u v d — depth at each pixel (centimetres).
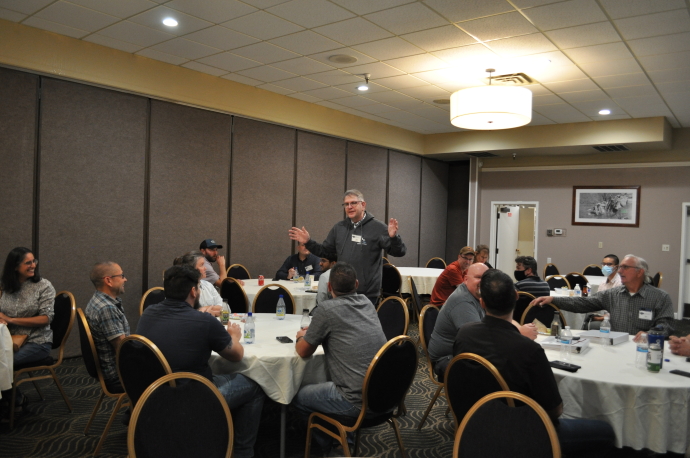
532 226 1188
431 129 972
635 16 418
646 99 690
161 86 581
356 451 274
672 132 887
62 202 509
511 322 232
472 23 443
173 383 192
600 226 966
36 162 490
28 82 481
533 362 209
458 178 1141
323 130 798
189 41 509
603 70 567
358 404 260
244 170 692
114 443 319
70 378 453
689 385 234
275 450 312
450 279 537
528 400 169
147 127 580
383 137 924
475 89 518
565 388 248
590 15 418
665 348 306
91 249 534
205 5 420
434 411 391
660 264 904
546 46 494
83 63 511
